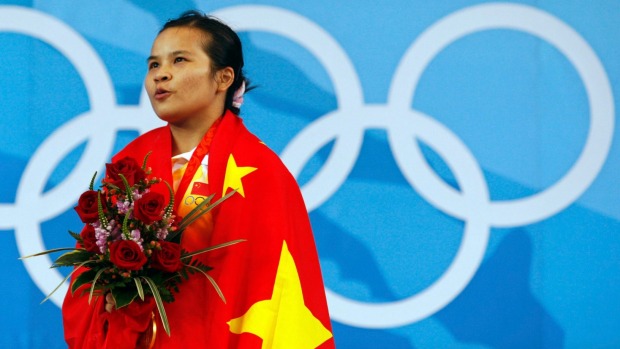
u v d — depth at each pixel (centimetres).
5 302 1012
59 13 1037
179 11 1035
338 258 1013
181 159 612
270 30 1032
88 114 1031
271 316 571
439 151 1020
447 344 1003
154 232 552
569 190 1008
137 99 1031
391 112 1022
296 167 1022
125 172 557
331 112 1026
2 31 1032
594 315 999
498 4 1023
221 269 578
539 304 1002
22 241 1020
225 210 587
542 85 1017
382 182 1019
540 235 1007
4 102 1028
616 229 1005
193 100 603
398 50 1027
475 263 1009
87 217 550
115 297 541
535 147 1013
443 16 1025
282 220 589
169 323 574
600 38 1017
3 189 1022
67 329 633
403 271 1012
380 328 1005
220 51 615
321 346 595
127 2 1035
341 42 1029
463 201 1012
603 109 1012
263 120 1027
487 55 1021
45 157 1027
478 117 1020
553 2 1021
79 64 1034
